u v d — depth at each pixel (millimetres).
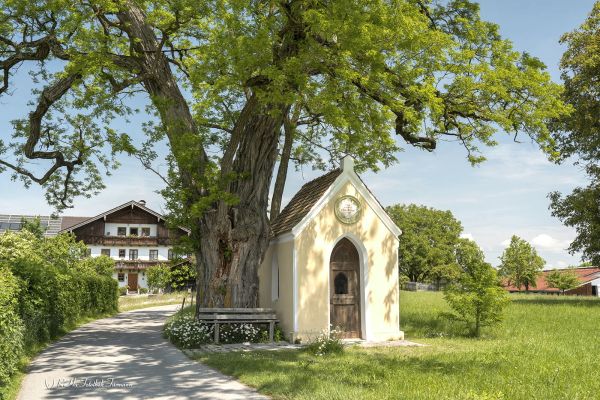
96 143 23078
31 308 14391
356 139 17094
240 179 19109
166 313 35062
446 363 11930
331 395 8469
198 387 9938
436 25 18922
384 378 10070
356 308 18094
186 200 18984
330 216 17859
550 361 11836
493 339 17219
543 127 17234
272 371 10992
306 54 15312
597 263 33812
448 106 17625
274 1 15914
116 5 16703
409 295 38344
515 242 78062
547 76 16500
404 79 16219
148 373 11570
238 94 22797
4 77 20141
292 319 17109
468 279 18297
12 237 27688
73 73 17688
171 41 21312
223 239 18734
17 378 10852
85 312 26922
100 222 65625
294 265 17250
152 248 67188
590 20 31000
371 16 14422
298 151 26609
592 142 31844
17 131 23109
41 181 21688
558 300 32344
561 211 34344
